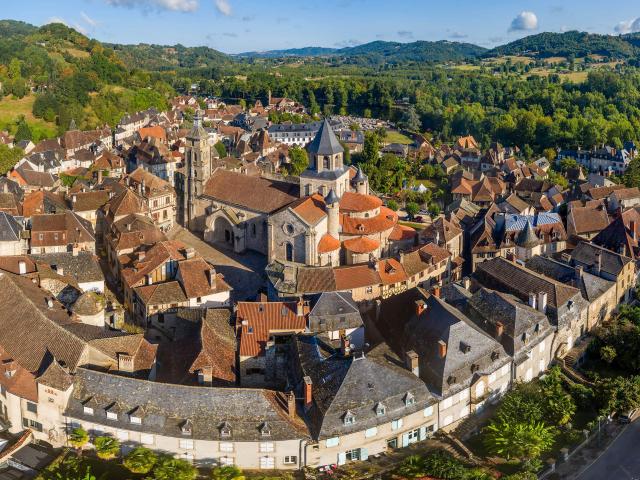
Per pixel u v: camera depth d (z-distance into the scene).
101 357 108.44
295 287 140.75
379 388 104.00
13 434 105.19
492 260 153.12
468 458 103.19
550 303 133.12
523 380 122.19
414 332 120.19
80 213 183.12
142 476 95.88
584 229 195.50
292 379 114.25
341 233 166.12
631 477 100.19
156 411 99.31
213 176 189.75
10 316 117.31
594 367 133.12
